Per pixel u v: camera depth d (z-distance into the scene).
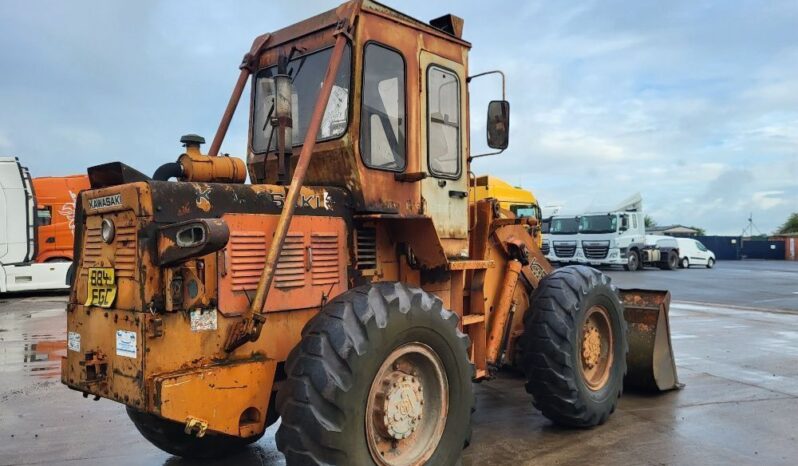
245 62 4.48
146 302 2.91
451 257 4.45
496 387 6.32
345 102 3.80
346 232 3.75
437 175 4.34
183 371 2.96
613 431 4.88
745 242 44.88
